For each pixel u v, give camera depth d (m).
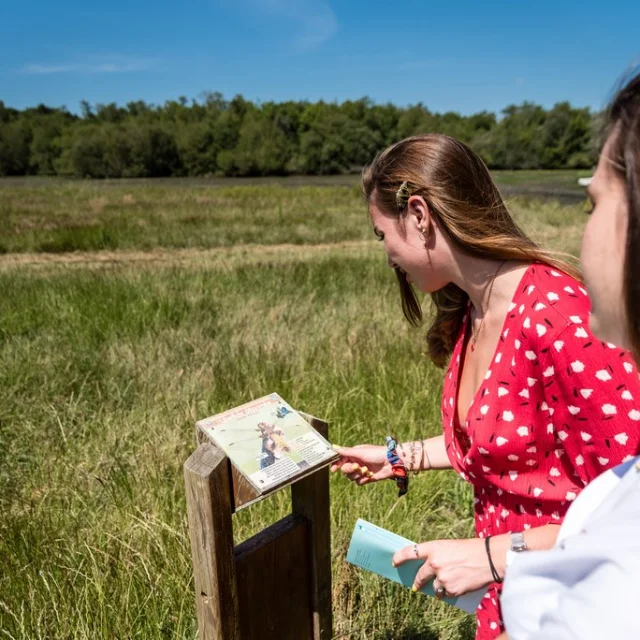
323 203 24.89
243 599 1.45
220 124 72.81
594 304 0.66
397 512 2.71
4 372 4.38
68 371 4.41
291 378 4.11
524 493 1.32
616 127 0.61
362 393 3.84
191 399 3.88
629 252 0.58
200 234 15.40
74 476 3.07
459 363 1.50
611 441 1.11
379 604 2.27
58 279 7.51
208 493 1.27
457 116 91.31
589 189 0.65
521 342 1.21
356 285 7.38
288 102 85.56
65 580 2.23
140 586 2.19
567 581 0.60
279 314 5.75
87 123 89.94
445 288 1.52
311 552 1.61
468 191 1.30
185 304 6.15
